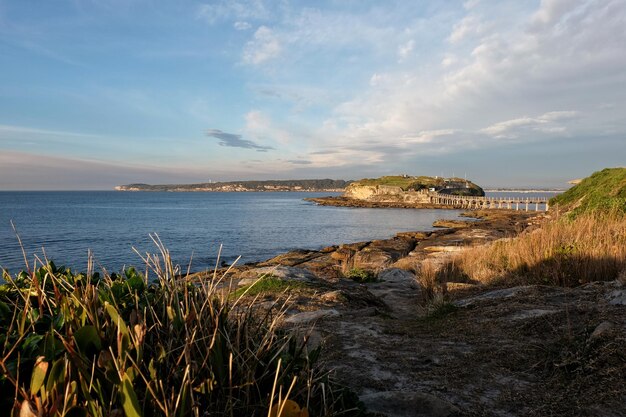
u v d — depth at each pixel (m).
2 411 1.65
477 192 139.50
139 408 1.56
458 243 27.05
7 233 41.28
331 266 18.27
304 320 5.91
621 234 9.75
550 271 8.33
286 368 2.33
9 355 1.73
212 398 2.05
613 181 28.19
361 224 57.06
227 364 2.23
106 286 2.46
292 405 1.93
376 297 9.01
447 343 4.86
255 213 81.31
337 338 5.13
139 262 25.06
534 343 4.48
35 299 2.38
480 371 4.00
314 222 59.84
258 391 2.15
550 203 42.19
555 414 3.13
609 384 3.37
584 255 8.33
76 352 1.73
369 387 3.76
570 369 3.79
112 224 53.09
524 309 5.70
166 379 1.92
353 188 144.88
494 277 9.52
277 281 8.44
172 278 2.48
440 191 129.25
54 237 37.97
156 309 2.44
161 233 42.19
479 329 5.22
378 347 4.81
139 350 1.86
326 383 2.57
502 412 3.24
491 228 37.38
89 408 1.62
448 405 3.27
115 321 1.87
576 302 5.59
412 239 31.70
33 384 1.59
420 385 3.78
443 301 7.11
